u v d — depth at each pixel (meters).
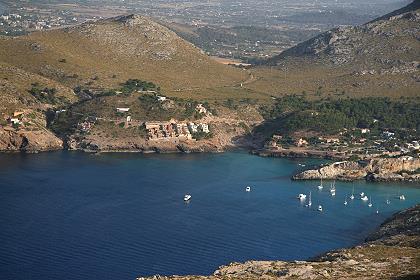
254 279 195.75
